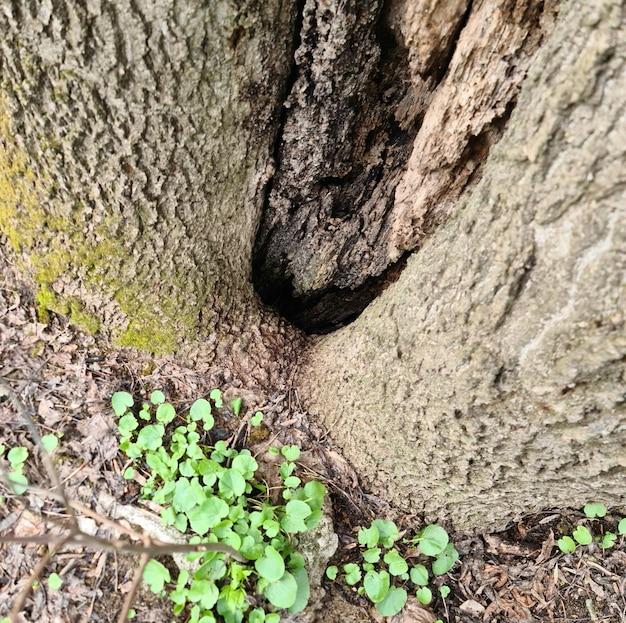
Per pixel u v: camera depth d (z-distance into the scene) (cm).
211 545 32
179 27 31
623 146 25
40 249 40
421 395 37
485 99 34
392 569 41
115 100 33
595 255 27
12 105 33
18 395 40
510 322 31
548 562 45
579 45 26
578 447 33
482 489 40
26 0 29
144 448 40
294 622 39
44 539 26
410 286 39
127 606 28
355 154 43
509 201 30
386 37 35
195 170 38
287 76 36
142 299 43
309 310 60
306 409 47
